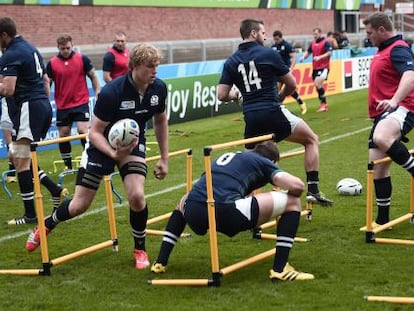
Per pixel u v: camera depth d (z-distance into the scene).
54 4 51.16
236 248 15.55
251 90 16.86
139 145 13.87
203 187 13.11
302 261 14.41
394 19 97.25
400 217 17.22
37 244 14.83
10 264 14.85
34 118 18.16
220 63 43.19
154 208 19.86
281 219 13.22
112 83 13.34
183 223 13.89
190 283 13.02
